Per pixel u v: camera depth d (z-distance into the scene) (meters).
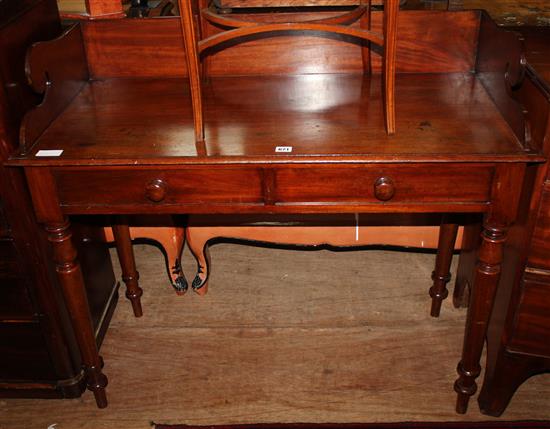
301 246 2.33
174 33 1.80
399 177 1.42
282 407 1.86
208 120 1.58
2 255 1.62
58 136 1.51
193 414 1.85
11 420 1.85
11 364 1.84
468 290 2.16
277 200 1.47
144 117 1.61
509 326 1.65
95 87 1.81
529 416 1.81
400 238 2.16
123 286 2.42
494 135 1.44
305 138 1.46
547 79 1.47
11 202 1.54
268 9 2.03
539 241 1.50
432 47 1.79
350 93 1.71
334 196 1.46
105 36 1.81
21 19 1.54
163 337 2.15
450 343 2.09
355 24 1.77
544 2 1.97
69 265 1.61
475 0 2.00
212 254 2.60
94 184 1.47
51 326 1.75
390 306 2.27
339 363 2.01
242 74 1.86
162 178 1.45
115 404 1.89
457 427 1.78
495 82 1.59
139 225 2.15
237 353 2.07
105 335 2.16
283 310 2.26
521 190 1.51
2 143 1.45
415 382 1.94
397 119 1.55
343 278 2.43
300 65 1.84
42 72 1.52
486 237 1.51
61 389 1.88
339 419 1.82
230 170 1.43
